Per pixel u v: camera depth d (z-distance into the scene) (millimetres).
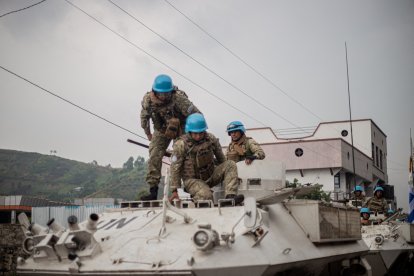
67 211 22203
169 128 11617
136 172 80625
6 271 17516
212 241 7824
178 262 7754
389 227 19531
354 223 13539
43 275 8648
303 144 34469
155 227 8922
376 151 42562
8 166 69375
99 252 8516
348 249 12969
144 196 11492
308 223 10891
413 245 19656
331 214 11664
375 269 18797
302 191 11414
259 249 8555
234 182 10727
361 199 22719
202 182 10875
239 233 8586
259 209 9375
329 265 13203
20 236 18016
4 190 61094
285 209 11023
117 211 10484
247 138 12359
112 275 7918
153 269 7699
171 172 10625
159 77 11742
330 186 33812
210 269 7668
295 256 9500
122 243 8594
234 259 7973
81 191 69062
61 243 8453
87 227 8539
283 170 11820
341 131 40000
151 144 11938
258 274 8234
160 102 11719
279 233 9836
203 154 10711
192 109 11883
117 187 73312
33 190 63688
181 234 8555
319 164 33812
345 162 34000
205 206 9766
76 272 8125
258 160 11555
